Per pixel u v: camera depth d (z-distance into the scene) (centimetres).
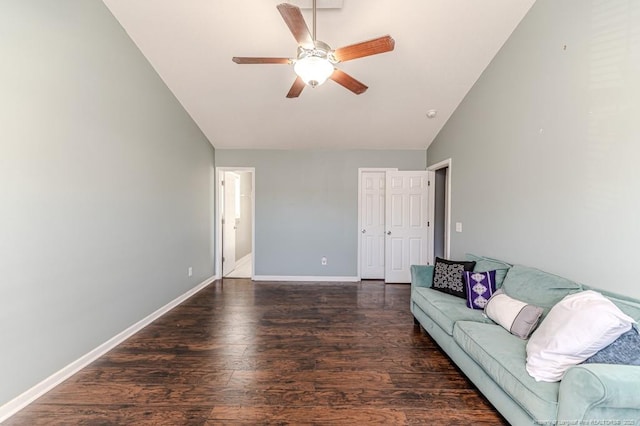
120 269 267
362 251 518
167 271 351
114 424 164
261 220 511
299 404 182
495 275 255
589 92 191
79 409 176
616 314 137
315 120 421
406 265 496
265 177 509
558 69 216
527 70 249
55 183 202
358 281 506
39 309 191
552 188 222
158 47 293
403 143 487
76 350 218
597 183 186
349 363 230
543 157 232
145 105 305
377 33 275
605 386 114
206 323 311
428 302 264
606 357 136
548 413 130
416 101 374
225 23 269
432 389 198
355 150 508
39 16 190
